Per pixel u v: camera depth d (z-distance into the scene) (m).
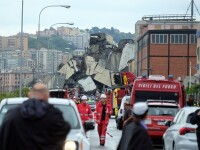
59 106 21.17
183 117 28.81
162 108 39.47
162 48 193.50
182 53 193.38
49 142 11.51
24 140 11.46
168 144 30.44
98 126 43.91
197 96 108.38
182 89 51.19
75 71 179.62
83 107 41.53
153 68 194.12
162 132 38.81
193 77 139.62
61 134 11.59
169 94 50.03
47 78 141.88
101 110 43.62
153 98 49.97
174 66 193.50
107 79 177.75
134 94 50.03
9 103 21.05
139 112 15.01
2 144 11.66
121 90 90.25
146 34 199.38
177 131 28.48
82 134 19.88
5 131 11.60
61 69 181.25
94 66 179.00
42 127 11.47
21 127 11.48
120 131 62.41
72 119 20.67
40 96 12.58
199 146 25.30
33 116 11.42
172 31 193.38
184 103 50.78
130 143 14.73
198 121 25.16
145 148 14.68
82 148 19.09
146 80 50.16
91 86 177.12
